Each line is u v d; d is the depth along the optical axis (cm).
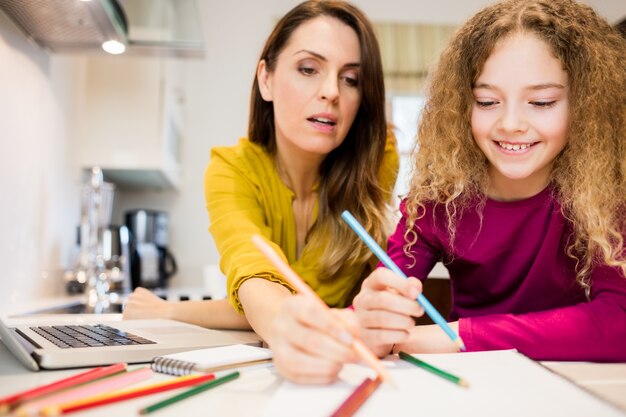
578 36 82
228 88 323
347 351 51
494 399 47
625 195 84
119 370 56
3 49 151
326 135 109
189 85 321
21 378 58
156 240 279
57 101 199
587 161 83
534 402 46
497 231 93
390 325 63
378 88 114
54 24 161
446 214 96
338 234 117
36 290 181
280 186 120
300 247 125
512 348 70
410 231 96
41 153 184
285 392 49
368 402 46
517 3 85
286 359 51
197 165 317
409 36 349
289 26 112
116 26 163
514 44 80
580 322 70
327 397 47
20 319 122
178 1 172
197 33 181
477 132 87
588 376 60
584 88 82
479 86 84
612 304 72
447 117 92
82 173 237
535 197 90
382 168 125
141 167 237
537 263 91
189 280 308
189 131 318
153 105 239
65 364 62
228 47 325
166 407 46
